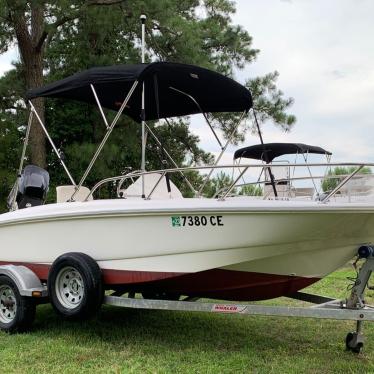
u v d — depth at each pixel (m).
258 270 4.11
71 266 4.49
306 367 3.82
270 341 4.54
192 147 13.58
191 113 6.11
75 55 14.09
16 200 5.80
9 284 4.81
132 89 4.50
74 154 12.23
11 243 5.32
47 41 12.88
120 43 14.11
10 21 11.62
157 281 4.32
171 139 13.32
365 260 4.09
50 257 4.94
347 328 4.99
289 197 4.73
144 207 4.23
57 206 4.85
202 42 14.16
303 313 3.87
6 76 13.35
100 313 5.60
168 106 5.94
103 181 4.75
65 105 14.17
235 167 4.15
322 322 5.22
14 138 13.00
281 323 5.18
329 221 3.80
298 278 4.20
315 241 3.96
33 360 3.93
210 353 4.14
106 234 4.51
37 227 5.03
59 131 14.04
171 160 5.80
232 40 15.09
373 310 3.85
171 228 4.17
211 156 13.73
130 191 5.05
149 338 4.60
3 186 12.30
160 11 12.20
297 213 3.76
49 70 14.80
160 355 4.08
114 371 3.66
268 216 3.83
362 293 4.06
